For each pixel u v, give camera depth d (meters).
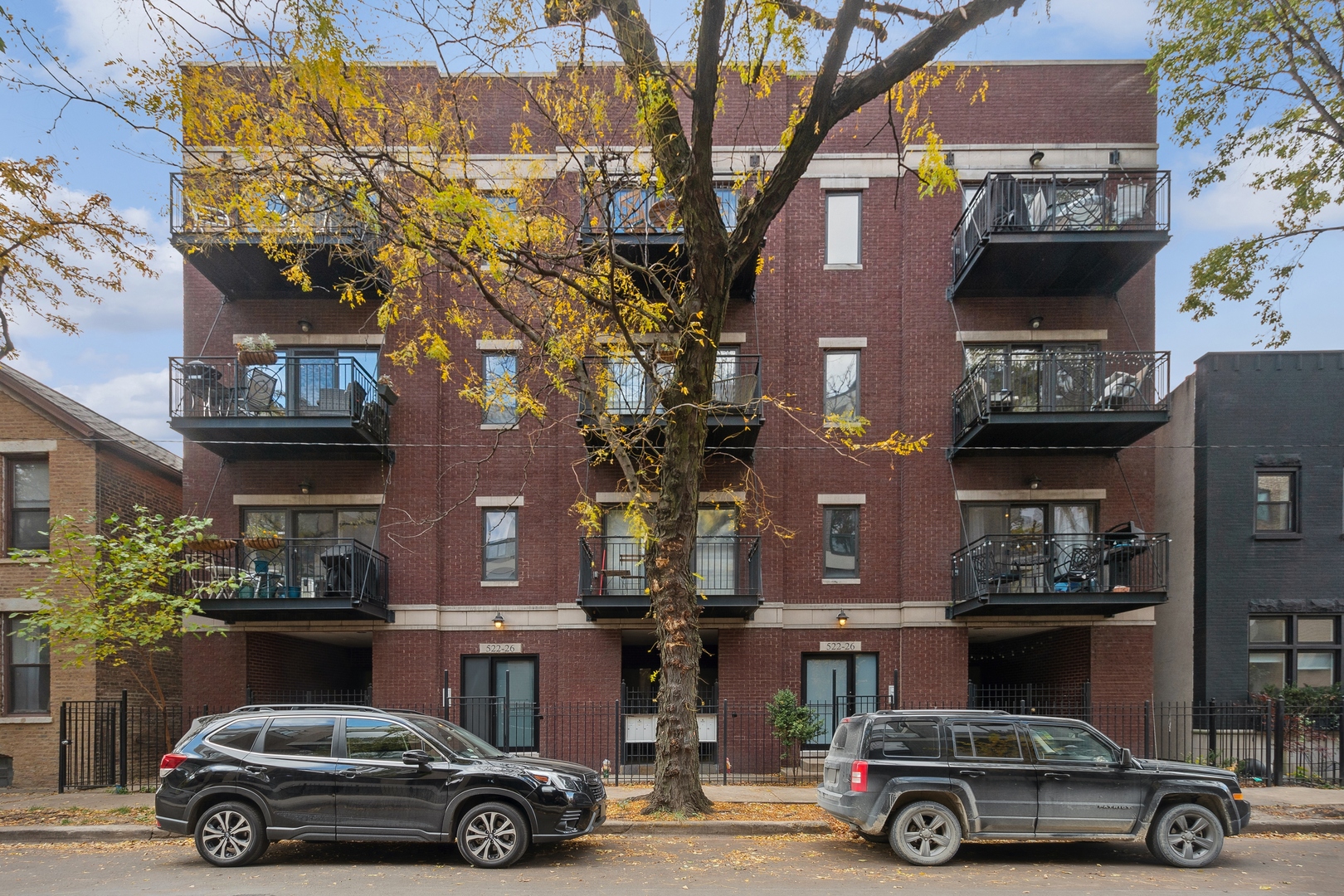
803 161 9.88
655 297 14.84
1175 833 8.62
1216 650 15.09
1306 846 9.64
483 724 15.30
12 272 13.04
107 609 11.42
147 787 13.52
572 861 8.47
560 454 15.73
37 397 14.52
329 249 13.04
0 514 14.57
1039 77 15.78
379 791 8.27
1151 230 13.76
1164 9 12.88
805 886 7.46
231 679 15.04
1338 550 15.22
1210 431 15.55
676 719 10.55
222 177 10.38
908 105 15.75
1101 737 8.86
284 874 7.87
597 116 10.48
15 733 14.09
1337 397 15.50
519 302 15.05
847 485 15.60
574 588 15.35
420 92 12.31
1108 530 14.66
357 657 20.30
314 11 8.05
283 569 15.30
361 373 15.61
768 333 15.61
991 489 15.38
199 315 15.86
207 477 15.59
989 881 7.73
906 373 15.62
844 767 8.95
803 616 15.34
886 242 15.96
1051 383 13.93
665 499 10.60
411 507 15.56
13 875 7.91
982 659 20.16
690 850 9.03
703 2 8.84
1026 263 14.64
